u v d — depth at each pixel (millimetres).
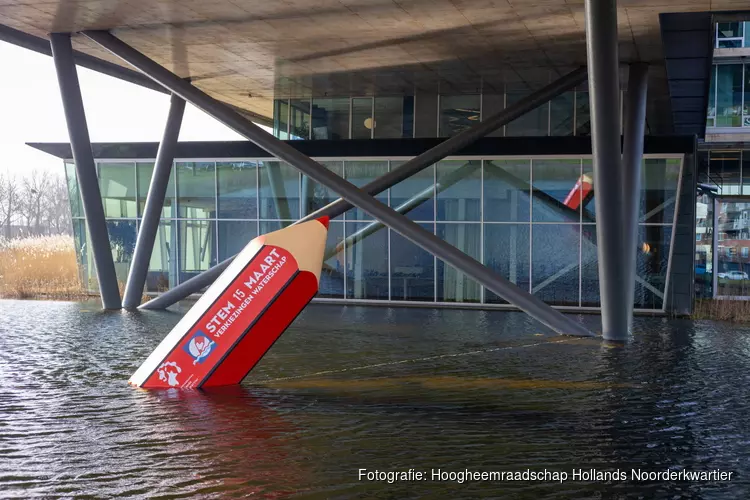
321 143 28109
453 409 10031
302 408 10031
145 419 9344
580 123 29125
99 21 21234
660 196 25594
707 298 33344
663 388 11609
